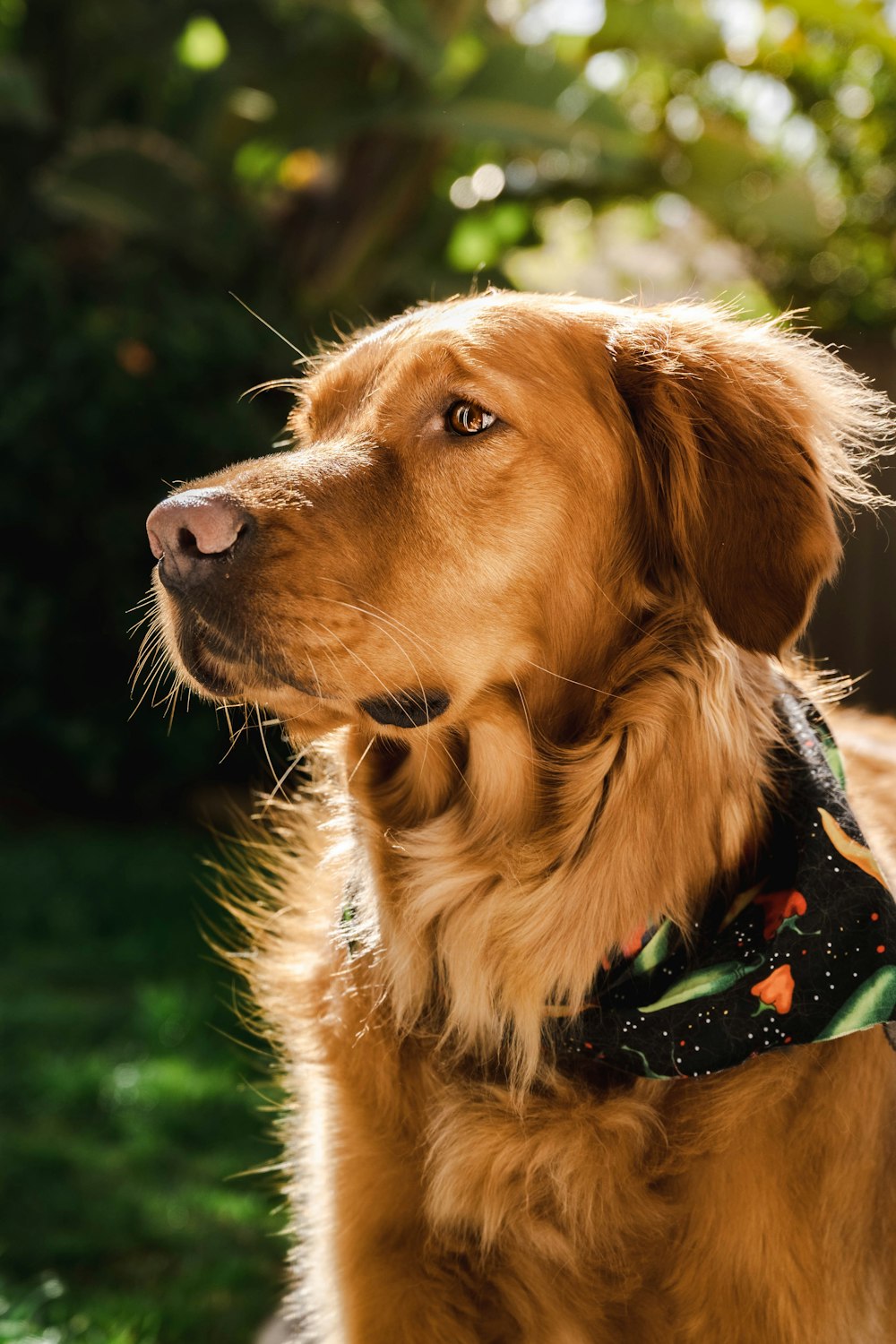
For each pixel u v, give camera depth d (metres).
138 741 7.81
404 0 7.70
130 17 9.19
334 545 2.12
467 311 2.32
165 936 5.82
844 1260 2.03
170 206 8.52
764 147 10.27
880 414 2.55
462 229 10.09
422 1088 2.19
